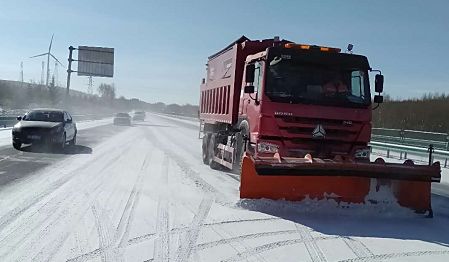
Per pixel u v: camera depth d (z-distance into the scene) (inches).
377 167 318.0
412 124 1641.2
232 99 487.5
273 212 318.3
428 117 1670.8
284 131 360.2
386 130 1196.5
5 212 293.4
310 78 371.6
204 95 668.7
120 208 317.1
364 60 383.6
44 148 730.2
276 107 360.5
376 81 389.4
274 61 368.2
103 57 2001.7
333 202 324.5
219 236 257.6
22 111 1701.5
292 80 368.8
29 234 248.2
